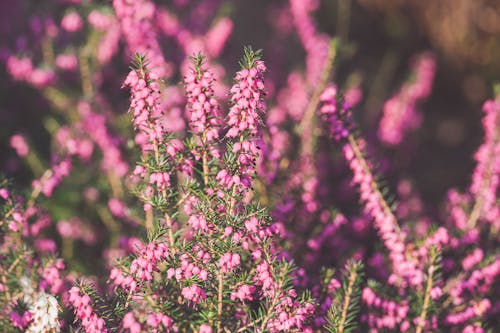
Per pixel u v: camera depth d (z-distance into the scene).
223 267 0.49
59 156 0.70
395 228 0.58
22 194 0.61
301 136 0.66
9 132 0.82
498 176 0.66
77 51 0.82
